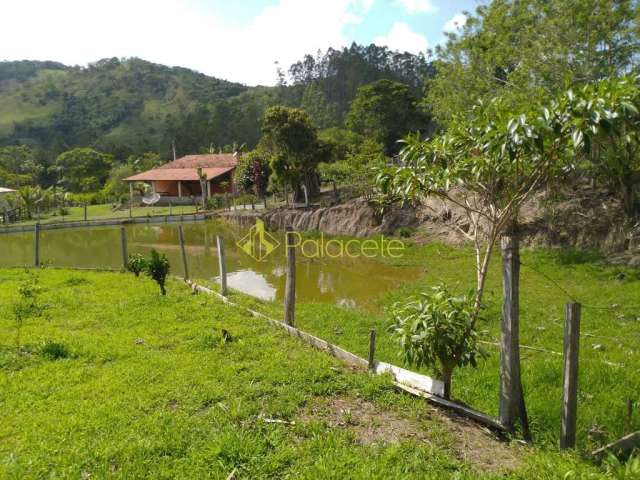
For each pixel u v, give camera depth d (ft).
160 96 437.99
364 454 14.44
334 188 104.53
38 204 137.80
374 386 19.15
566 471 12.96
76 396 18.65
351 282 50.01
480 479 12.96
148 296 34.96
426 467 13.76
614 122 12.13
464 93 57.72
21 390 19.26
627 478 12.21
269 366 21.25
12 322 28.76
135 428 15.98
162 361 22.06
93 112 391.04
